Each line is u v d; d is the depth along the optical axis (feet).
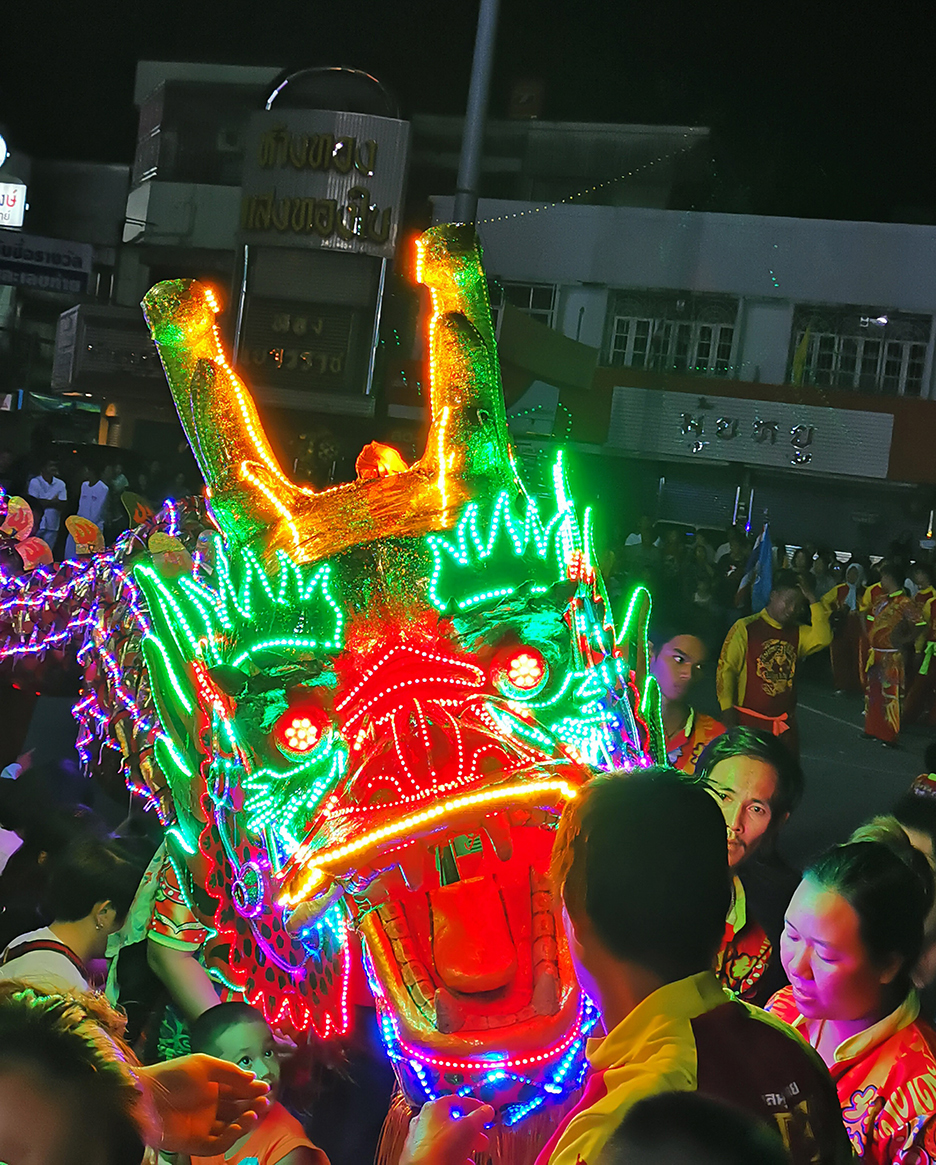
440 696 7.76
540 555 8.45
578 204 73.82
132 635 12.22
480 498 8.43
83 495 55.93
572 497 8.77
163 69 85.61
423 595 8.05
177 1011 10.62
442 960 6.90
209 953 9.55
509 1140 7.11
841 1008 7.32
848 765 33.96
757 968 10.43
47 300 88.69
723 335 71.51
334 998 8.51
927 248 69.26
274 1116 8.32
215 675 7.93
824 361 70.44
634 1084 5.07
